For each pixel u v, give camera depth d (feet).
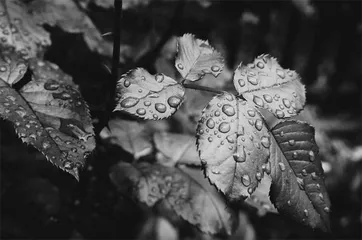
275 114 0.82
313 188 0.81
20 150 1.25
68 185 1.14
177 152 1.11
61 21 1.09
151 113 0.78
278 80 0.85
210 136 0.76
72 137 0.79
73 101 0.83
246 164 0.75
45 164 1.22
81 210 1.16
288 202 0.80
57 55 1.15
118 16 0.84
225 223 1.02
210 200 1.03
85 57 1.16
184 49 0.86
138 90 0.79
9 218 1.19
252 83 0.83
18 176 1.22
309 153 0.82
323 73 3.82
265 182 1.01
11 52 0.98
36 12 1.07
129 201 1.16
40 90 0.83
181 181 1.04
